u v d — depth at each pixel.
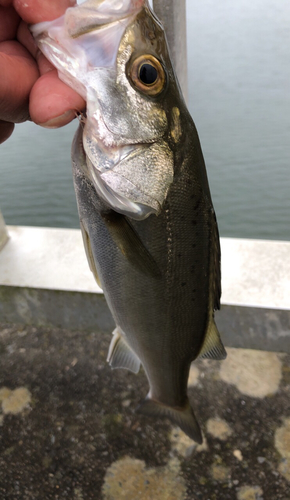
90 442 0.29
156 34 0.13
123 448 0.29
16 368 0.34
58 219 0.71
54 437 0.30
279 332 0.31
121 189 0.14
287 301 0.30
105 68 0.13
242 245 0.34
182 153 0.15
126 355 0.23
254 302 0.30
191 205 0.16
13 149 0.90
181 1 0.23
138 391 0.32
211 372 0.33
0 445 0.29
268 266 0.32
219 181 0.79
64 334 0.37
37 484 0.27
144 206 0.14
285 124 0.89
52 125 0.13
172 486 0.27
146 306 0.18
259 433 0.29
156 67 0.13
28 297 0.33
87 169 0.15
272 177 0.78
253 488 0.26
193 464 0.28
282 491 0.26
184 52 0.25
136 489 0.27
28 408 0.31
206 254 0.18
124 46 0.13
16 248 0.36
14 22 0.15
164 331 0.19
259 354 0.34
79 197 0.16
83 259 0.34
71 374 0.34
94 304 0.32
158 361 0.21
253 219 0.71
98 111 0.13
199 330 0.20
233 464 0.27
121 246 0.15
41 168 0.83
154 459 0.28
